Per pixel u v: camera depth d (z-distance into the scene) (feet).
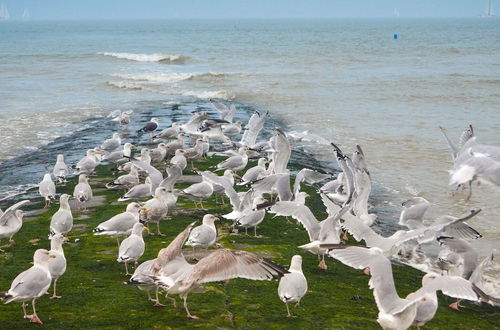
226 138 91.30
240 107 138.51
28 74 204.85
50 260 40.65
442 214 67.26
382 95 151.43
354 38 488.44
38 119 121.39
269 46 375.66
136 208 52.08
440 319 42.27
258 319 38.45
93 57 288.71
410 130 109.70
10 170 84.43
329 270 50.06
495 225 63.82
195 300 40.93
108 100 148.77
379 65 234.99
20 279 36.47
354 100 144.46
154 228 58.08
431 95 150.51
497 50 313.94
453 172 34.50
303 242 56.54
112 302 40.19
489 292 47.52
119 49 359.25
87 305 39.73
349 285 46.91
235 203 58.13
